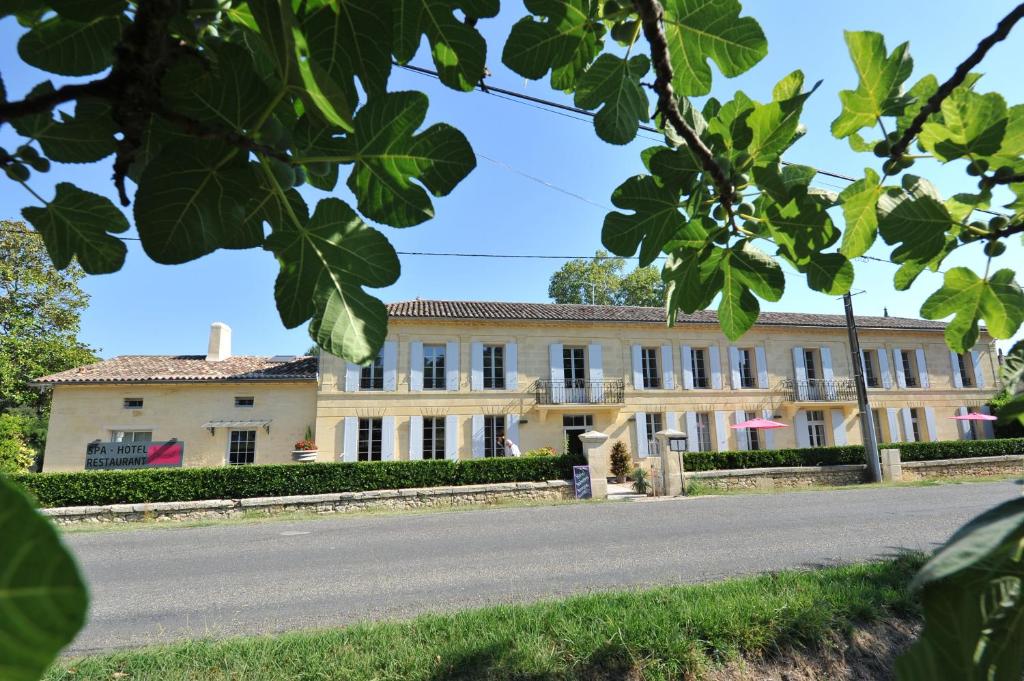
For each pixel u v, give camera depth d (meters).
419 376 18.25
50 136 0.93
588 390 19.44
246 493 12.58
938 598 0.63
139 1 0.69
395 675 3.51
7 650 0.24
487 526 10.12
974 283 1.32
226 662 3.74
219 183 0.81
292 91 0.72
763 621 4.05
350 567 7.30
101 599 6.10
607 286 35.41
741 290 1.42
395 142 0.88
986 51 1.01
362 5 0.80
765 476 16.34
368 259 0.97
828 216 1.18
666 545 8.12
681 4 1.05
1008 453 19.69
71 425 16.16
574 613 4.31
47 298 19.58
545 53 1.12
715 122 1.18
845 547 7.75
